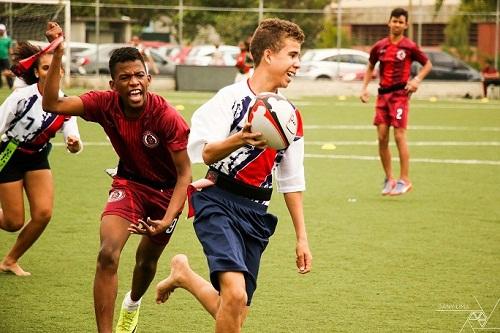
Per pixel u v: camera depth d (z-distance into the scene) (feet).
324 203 51.80
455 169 67.21
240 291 21.58
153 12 173.47
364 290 32.91
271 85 23.08
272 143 21.49
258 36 23.08
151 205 26.27
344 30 175.83
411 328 28.30
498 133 93.45
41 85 32.27
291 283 33.81
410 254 39.01
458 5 182.19
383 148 53.42
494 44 167.02
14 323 28.22
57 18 142.82
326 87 152.05
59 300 30.99
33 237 34.14
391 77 53.11
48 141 33.45
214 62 149.79
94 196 52.65
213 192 23.15
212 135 22.43
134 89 24.80
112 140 25.94
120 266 36.55
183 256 25.00
